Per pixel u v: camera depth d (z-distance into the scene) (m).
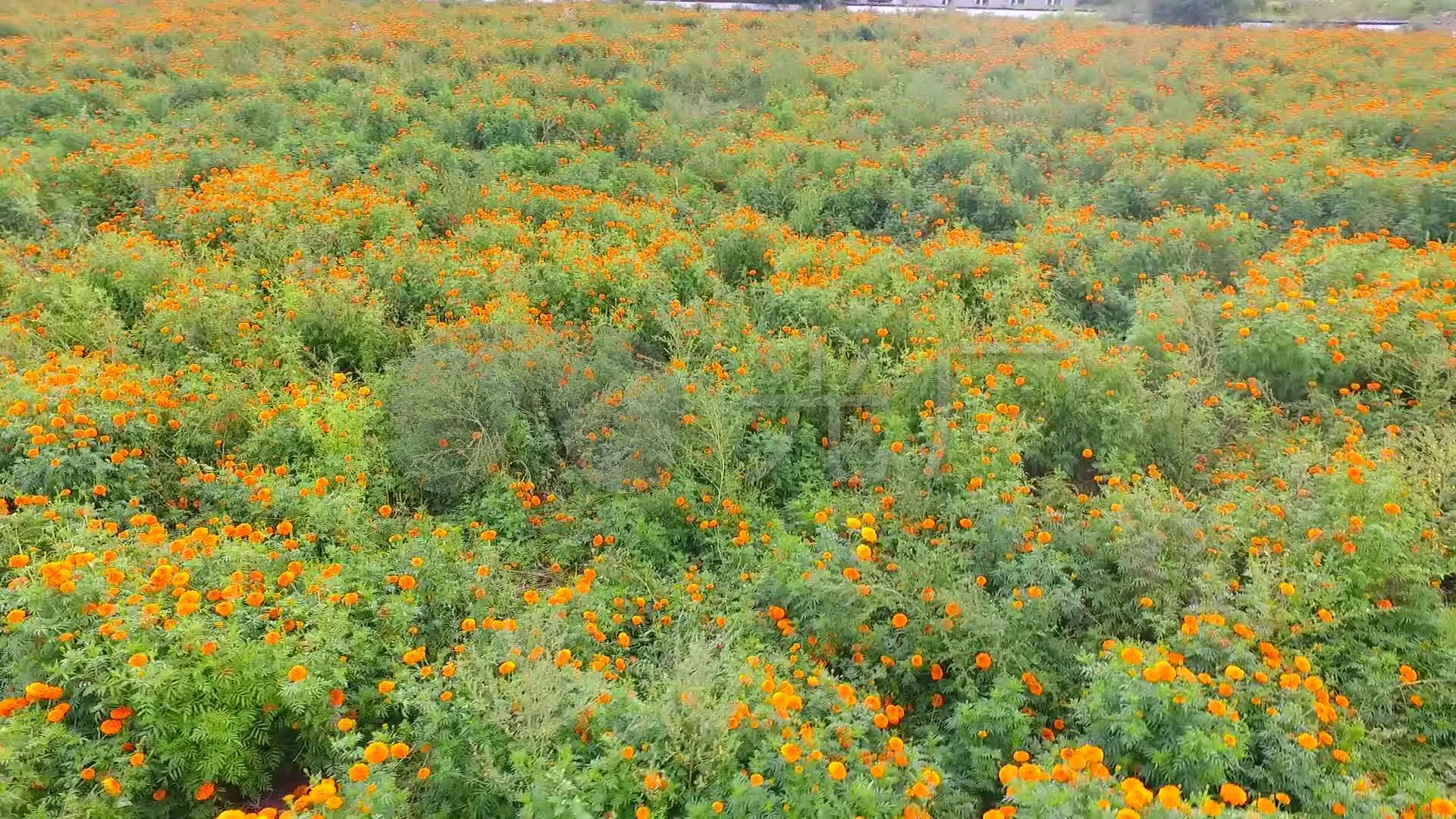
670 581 4.61
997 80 15.49
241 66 14.80
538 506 5.23
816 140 12.07
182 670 3.30
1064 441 5.41
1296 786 3.01
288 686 3.36
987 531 4.34
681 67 15.94
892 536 4.53
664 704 3.34
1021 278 7.10
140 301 6.94
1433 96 11.30
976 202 9.84
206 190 8.75
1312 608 3.83
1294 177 9.07
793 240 8.70
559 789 2.96
